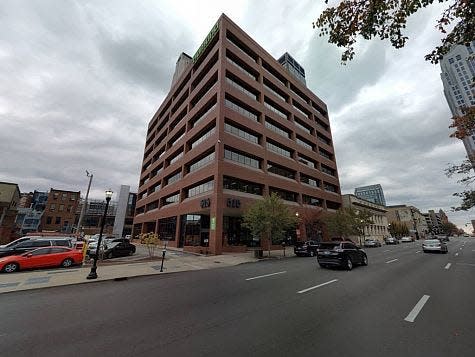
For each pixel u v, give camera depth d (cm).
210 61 3256
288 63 4928
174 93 4431
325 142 5172
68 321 561
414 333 480
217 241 2298
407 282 998
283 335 471
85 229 6544
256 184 2989
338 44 639
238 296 776
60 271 1317
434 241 2611
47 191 6762
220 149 2556
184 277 1170
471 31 551
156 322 549
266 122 3462
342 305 671
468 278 1087
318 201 4253
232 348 417
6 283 1010
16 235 3550
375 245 4244
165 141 4272
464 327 511
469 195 1515
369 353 398
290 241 3369
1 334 487
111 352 407
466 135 1198
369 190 12700
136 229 5219
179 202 3244
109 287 952
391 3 541
